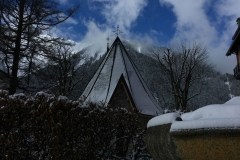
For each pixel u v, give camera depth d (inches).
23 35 1245.1
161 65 1606.8
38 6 1250.6
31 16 1251.8
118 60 1302.9
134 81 1267.2
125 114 500.7
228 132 163.5
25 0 1232.2
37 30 1282.0
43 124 297.9
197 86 2111.2
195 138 171.8
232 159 164.4
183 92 1461.6
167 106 1611.7
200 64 1611.7
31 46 1248.8
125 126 496.1
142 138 517.7
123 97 1181.7
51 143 298.2
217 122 166.4
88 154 351.3
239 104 188.7
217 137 166.1
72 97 1448.1
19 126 282.8
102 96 1190.3
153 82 1813.5
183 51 1616.6
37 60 1273.4
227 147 164.4
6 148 269.9
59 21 1315.2
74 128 327.3
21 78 1264.8
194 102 2107.5
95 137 381.4
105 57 1333.7
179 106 1439.5
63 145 308.3
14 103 283.3
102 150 421.1
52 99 313.6
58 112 308.5
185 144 175.3
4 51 1181.1
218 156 166.6
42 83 1306.6
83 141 347.3
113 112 476.1
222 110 183.8
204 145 169.2
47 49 1275.8
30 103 295.6
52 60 1290.6
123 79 1189.7
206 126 167.8
